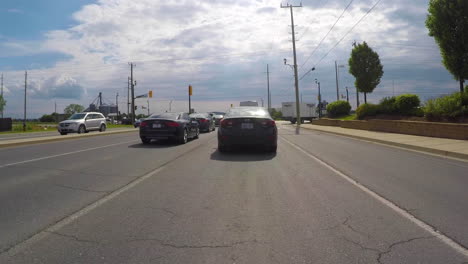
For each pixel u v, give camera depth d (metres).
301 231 3.65
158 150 11.44
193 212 4.32
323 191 5.48
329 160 9.03
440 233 3.57
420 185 5.92
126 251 3.13
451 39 14.88
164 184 5.98
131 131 26.08
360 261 2.92
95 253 3.09
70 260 2.94
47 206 4.57
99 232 3.61
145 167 7.81
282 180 6.36
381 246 3.24
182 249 3.18
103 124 27.28
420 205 4.64
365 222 3.93
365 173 7.09
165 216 4.16
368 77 29.59
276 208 4.51
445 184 6.00
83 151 11.15
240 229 3.71
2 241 3.36
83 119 24.97
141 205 4.64
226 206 4.60
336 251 3.13
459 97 15.41
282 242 3.35
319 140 15.88
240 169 7.57
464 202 4.79
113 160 8.96
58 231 3.64
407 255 3.04
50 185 5.87
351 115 34.78
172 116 13.92
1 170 7.37
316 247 3.22
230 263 2.89
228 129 10.25
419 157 9.63
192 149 11.76
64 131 24.00
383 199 4.97
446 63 15.39
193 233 3.59
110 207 4.54
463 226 3.78
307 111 50.81
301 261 2.93
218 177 6.63
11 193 5.28
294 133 21.95
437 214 4.23
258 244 3.30
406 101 20.95
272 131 10.22
